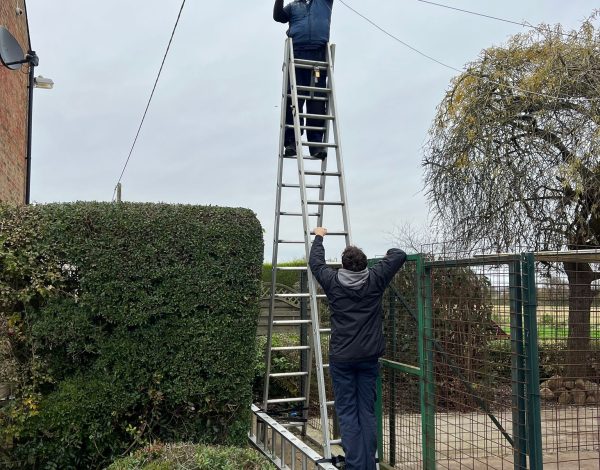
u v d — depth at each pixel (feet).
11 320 14.53
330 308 13.93
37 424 14.43
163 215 15.58
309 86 18.11
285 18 18.04
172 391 15.40
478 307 13.58
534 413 10.86
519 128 31.01
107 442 15.16
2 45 24.34
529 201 30.40
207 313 15.75
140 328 15.23
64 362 14.94
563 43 31.12
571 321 16.20
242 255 16.14
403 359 15.89
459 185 32.63
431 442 14.32
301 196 15.98
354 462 13.07
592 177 28.12
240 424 16.30
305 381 19.62
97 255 14.92
